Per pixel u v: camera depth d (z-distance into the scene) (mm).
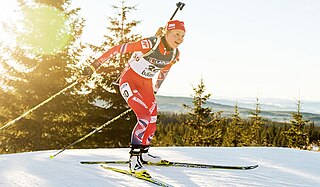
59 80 19281
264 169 4137
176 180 3420
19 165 3896
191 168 4055
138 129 3734
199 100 32062
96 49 21328
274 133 43438
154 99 4195
